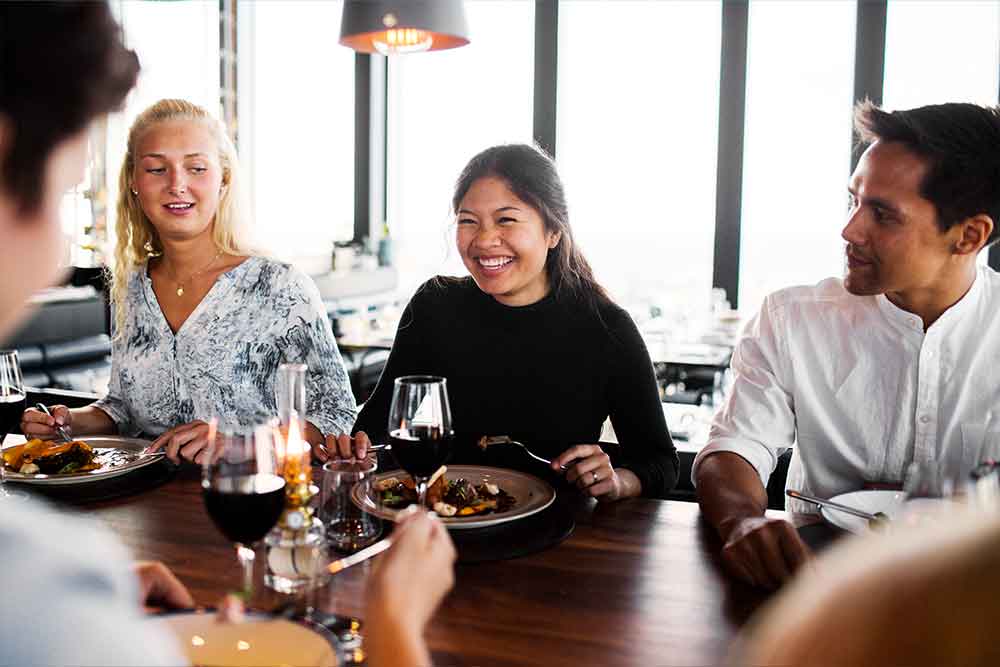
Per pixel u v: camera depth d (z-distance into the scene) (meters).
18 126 0.48
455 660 0.91
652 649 0.94
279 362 2.22
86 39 0.49
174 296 2.23
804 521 1.35
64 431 1.87
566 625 1.00
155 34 6.25
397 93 7.00
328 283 5.84
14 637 0.44
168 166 2.12
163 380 2.20
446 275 2.17
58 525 0.51
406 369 2.09
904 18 4.77
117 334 2.29
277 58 6.70
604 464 1.52
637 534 1.30
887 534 0.33
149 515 1.39
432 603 0.77
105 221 4.39
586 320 1.98
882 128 1.53
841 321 1.75
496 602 1.06
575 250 2.02
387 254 6.82
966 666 0.28
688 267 5.39
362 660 0.90
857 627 0.29
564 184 1.98
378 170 7.06
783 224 5.11
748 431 1.73
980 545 0.28
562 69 5.78
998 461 0.89
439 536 0.80
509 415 1.99
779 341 1.79
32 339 3.82
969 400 1.68
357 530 1.28
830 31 4.95
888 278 1.56
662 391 3.80
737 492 1.42
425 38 4.10
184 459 1.71
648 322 4.50
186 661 0.52
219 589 1.09
